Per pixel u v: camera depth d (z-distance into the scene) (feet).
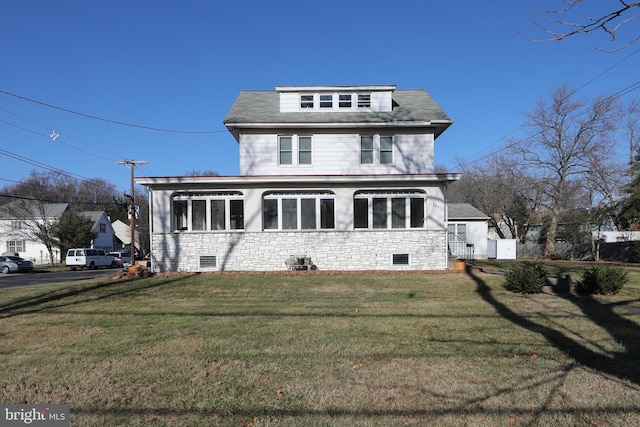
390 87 61.26
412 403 13.33
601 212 105.70
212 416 12.52
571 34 16.40
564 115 104.58
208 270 52.01
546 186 111.65
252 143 57.77
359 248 52.19
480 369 16.40
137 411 12.90
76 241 136.05
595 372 15.99
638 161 106.22
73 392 14.46
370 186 52.42
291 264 51.21
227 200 52.70
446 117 58.13
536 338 21.02
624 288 38.42
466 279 43.57
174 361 17.71
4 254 142.61
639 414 12.41
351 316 26.84
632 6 14.92
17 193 185.16
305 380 15.39
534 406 13.01
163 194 52.13
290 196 52.90
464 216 92.73
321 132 58.03
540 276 36.22
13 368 17.04
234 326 24.25
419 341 20.61
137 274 48.47
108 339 21.54
